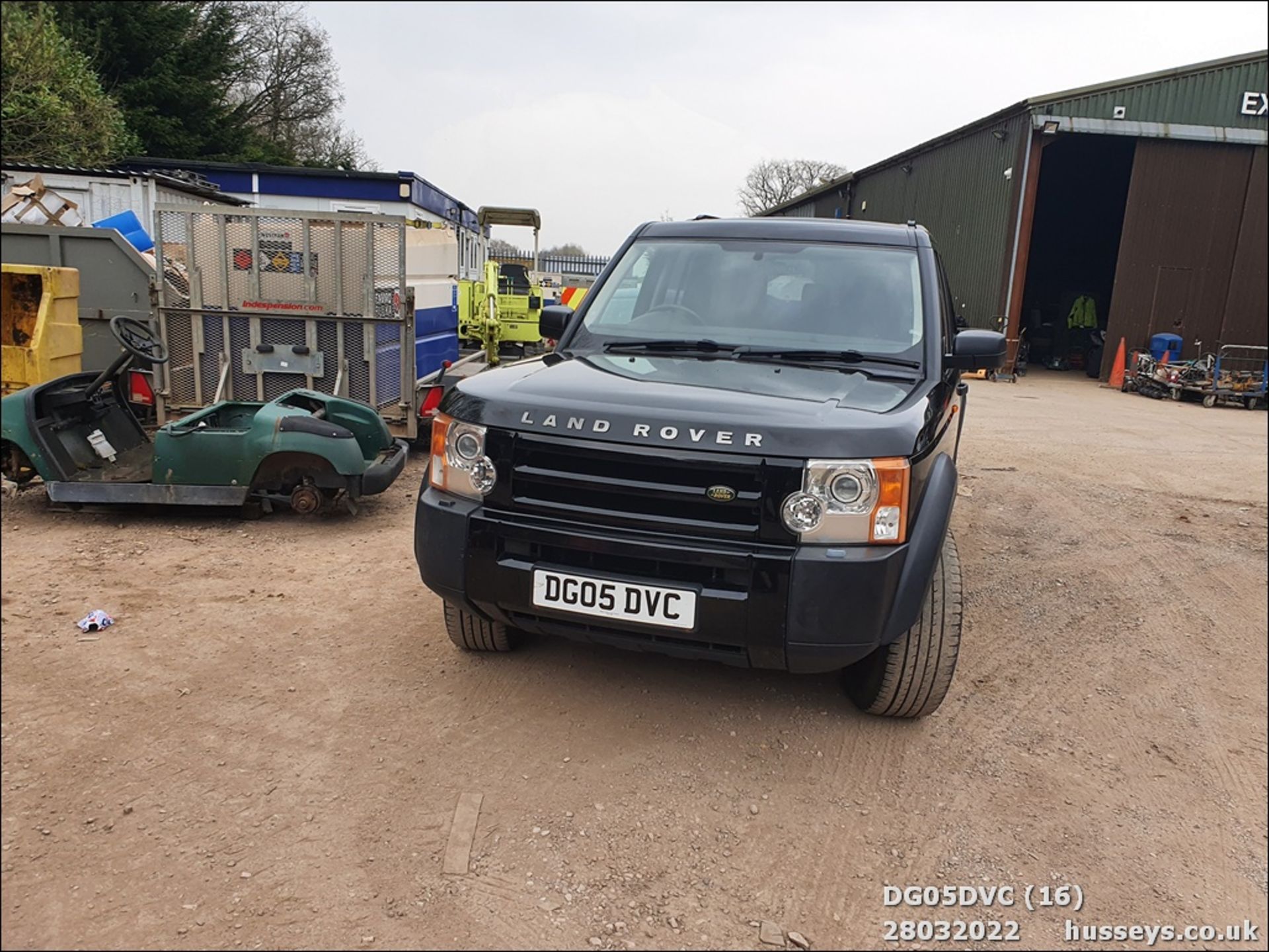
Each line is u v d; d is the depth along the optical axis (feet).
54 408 19.51
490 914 8.13
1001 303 68.23
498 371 12.44
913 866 9.28
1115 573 19.72
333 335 23.57
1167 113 65.46
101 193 33.60
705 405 10.36
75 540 18.02
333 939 7.72
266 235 22.95
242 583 15.98
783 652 9.75
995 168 69.77
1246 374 57.57
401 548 18.49
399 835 9.12
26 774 9.75
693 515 9.93
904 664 11.20
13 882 8.13
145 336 20.43
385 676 12.56
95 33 71.15
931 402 11.32
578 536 10.12
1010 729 12.35
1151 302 68.54
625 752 10.91
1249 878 9.55
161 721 11.04
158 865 8.48
